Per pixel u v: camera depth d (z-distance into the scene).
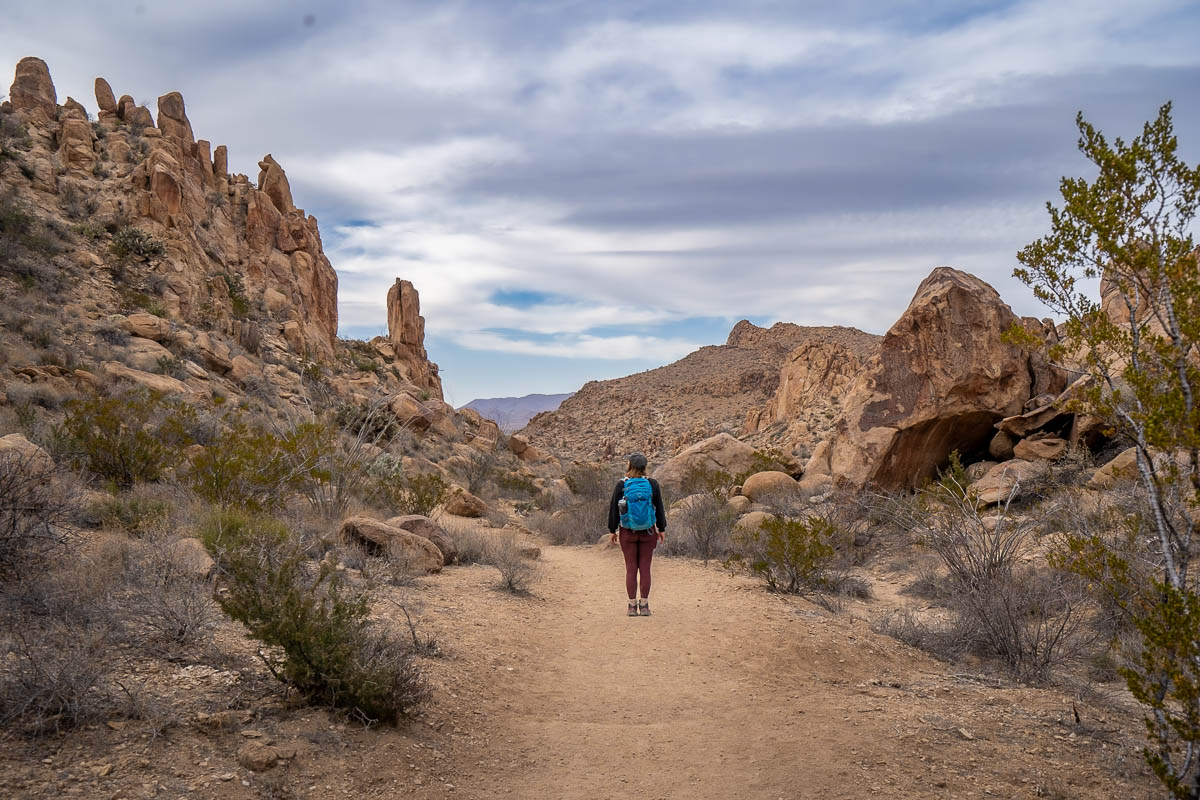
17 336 22.03
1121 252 3.81
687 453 24.50
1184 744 4.99
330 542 10.15
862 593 10.88
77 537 7.29
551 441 100.62
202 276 36.28
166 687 4.46
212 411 21.61
